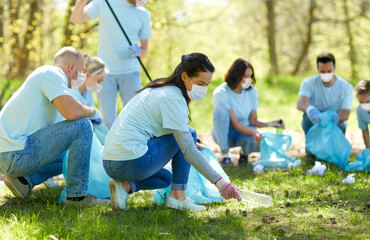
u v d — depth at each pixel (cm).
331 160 470
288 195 363
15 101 313
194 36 2150
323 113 485
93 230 265
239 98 502
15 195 344
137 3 479
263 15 2441
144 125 302
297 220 298
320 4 2273
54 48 1249
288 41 2673
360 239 261
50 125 327
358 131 761
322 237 266
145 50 503
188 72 295
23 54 1225
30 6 1148
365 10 2189
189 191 341
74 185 326
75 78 334
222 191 294
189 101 308
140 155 298
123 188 318
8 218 294
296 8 2358
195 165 297
